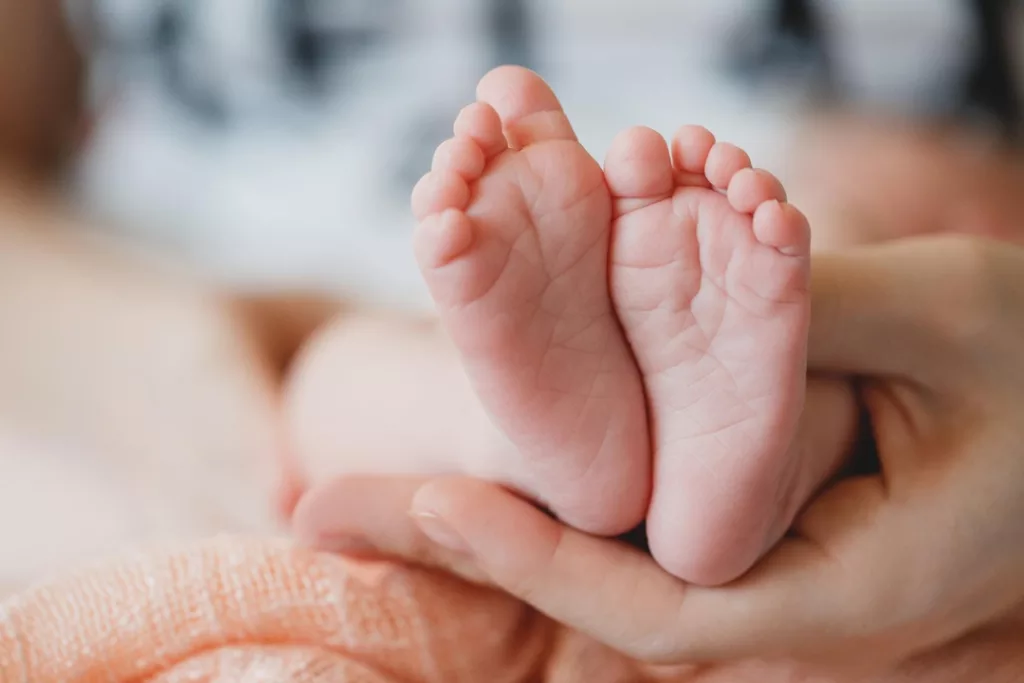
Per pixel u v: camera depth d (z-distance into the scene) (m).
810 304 0.35
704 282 0.33
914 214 0.53
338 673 0.36
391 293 0.57
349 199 0.59
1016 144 0.57
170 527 0.43
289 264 0.60
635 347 0.35
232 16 0.60
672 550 0.36
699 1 0.55
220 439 0.46
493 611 0.38
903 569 0.36
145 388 0.48
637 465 0.35
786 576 0.36
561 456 0.35
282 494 0.43
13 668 0.36
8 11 0.72
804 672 0.37
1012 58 0.58
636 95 0.56
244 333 0.53
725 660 0.36
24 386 0.48
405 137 0.58
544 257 0.33
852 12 0.56
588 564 0.36
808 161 0.53
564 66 0.57
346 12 0.58
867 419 0.37
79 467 0.45
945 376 0.36
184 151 0.64
